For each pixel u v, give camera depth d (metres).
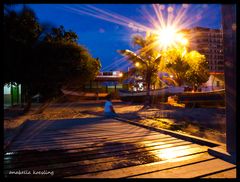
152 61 19.31
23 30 11.24
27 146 5.00
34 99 25.86
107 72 35.59
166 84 29.69
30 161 3.91
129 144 5.10
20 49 11.20
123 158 4.05
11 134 6.21
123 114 12.52
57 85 15.16
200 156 4.09
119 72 36.00
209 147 4.69
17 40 10.97
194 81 29.55
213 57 54.12
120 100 31.17
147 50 19.34
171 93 21.33
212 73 36.09
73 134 6.42
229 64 3.81
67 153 4.42
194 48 52.16
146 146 4.89
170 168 3.48
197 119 10.44
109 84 36.53
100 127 7.67
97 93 32.75
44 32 13.53
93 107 20.17
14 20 10.47
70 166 3.65
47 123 8.92
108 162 3.84
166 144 5.06
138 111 14.56
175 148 4.69
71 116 12.77
